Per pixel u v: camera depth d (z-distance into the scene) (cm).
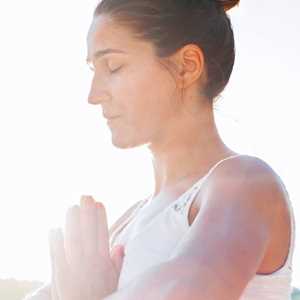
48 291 168
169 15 152
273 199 122
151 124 152
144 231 142
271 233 121
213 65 157
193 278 95
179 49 152
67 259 131
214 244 102
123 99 151
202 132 155
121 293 96
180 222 136
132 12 150
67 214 133
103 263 133
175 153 155
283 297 133
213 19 159
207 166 152
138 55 150
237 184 119
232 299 98
